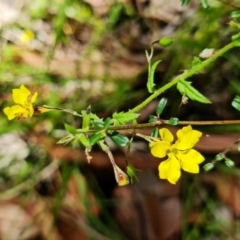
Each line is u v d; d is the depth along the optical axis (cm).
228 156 19
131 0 22
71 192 19
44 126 20
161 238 19
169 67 20
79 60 21
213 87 20
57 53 22
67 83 21
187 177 19
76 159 19
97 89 20
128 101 20
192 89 11
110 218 19
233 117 20
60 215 19
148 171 20
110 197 20
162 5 22
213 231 19
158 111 10
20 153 20
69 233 19
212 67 20
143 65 21
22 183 19
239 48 19
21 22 22
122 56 21
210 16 18
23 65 21
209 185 20
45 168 20
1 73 20
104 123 9
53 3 22
